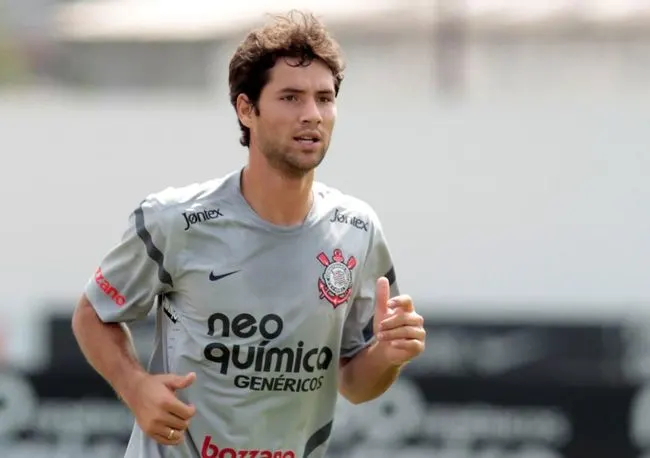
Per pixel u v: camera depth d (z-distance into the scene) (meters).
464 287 36.16
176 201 13.37
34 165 37.72
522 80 52.34
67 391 31.91
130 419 31.73
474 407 30.97
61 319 35.38
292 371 13.42
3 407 32.03
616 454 30.55
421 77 53.31
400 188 36.59
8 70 97.31
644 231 35.75
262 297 13.27
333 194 13.91
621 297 35.66
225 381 13.32
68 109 37.78
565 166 36.19
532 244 36.03
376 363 13.88
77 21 68.56
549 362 33.41
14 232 37.62
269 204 13.32
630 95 49.91
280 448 13.65
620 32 52.94
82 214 37.59
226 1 63.91
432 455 30.98
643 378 31.98
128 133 37.66
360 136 36.88
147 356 32.41
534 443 30.78
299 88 12.90
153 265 13.41
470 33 53.03
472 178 36.47
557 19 53.56
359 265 13.75
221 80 54.25
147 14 65.62
